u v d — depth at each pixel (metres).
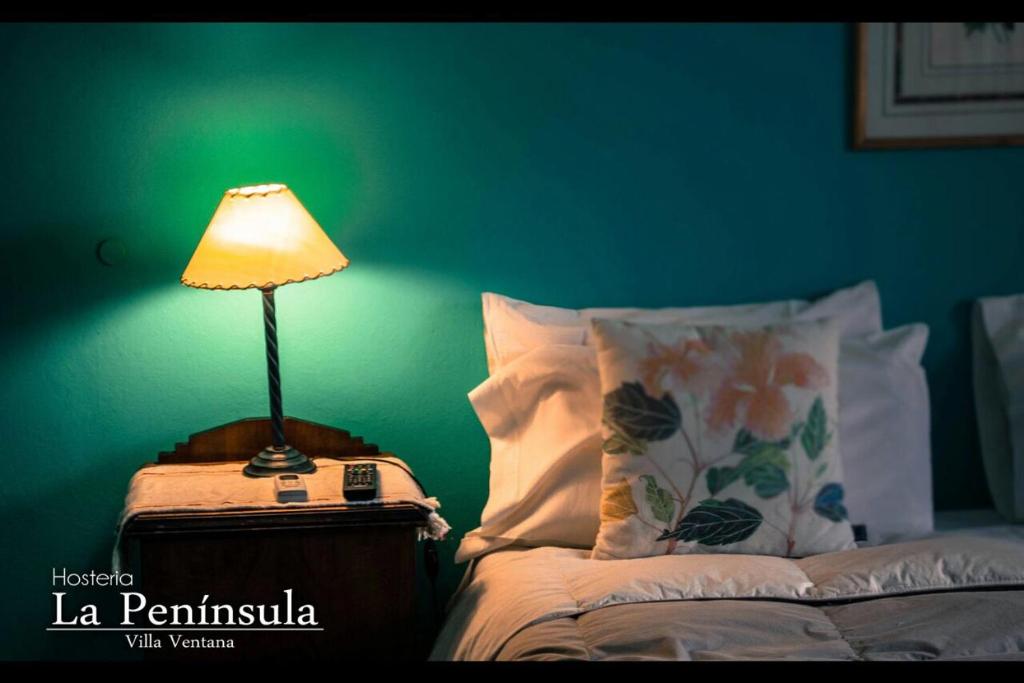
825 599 2.14
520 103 2.75
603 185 2.81
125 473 2.73
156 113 2.63
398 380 2.80
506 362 2.69
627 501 2.36
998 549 2.24
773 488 2.35
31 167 2.61
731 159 2.85
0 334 2.65
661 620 2.01
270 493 2.38
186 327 2.71
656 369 2.40
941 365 2.98
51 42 2.58
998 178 2.92
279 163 2.69
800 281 2.91
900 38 2.84
